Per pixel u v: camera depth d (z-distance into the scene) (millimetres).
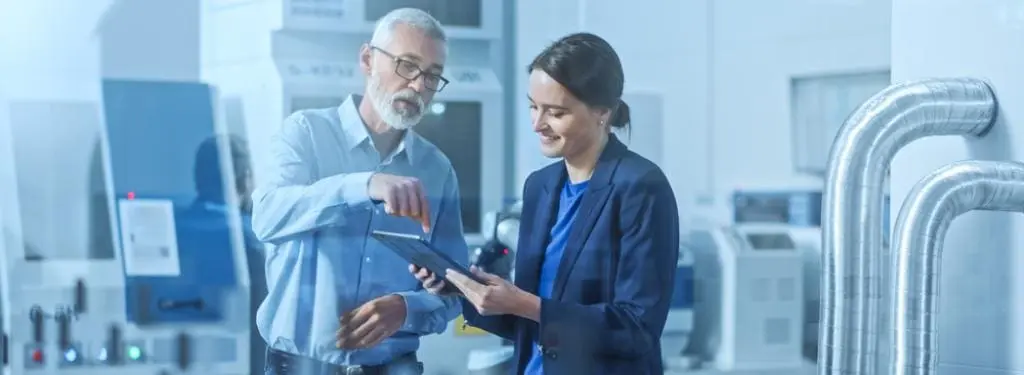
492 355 3148
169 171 3076
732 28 3328
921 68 3123
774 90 3387
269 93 3035
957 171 2867
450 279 3100
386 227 3100
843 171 2949
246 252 3094
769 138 3406
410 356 3123
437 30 3084
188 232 3096
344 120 3068
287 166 3059
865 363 2959
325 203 3072
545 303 3113
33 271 3068
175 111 3076
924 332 2916
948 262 3082
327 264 3082
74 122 3080
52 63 3062
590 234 3146
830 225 2971
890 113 2926
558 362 3125
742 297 3447
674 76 3273
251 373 3109
